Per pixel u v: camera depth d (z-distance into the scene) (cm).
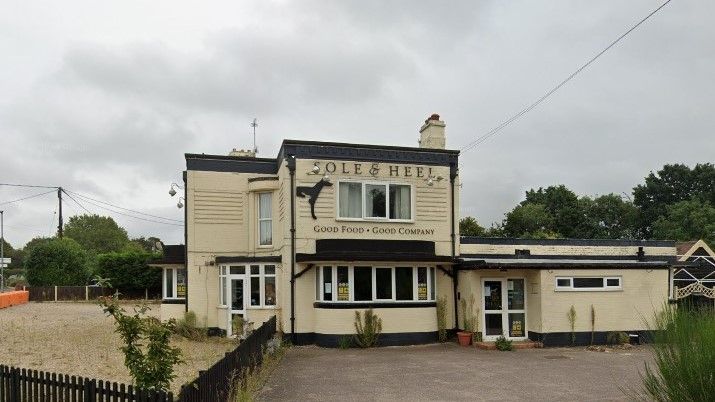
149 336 888
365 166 2211
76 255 5272
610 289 2092
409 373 1475
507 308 2111
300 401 1145
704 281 2798
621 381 1356
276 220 2327
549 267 2038
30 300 4700
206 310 2338
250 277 2241
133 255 4891
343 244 2112
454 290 2230
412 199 2248
